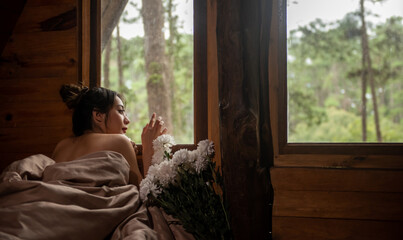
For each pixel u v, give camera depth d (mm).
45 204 973
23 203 995
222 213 1306
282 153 1480
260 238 1373
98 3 1729
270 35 1480
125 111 1583
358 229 1385
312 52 13938
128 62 10023
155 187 1216
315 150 1462
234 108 1356
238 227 1365
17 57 1727
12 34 1730
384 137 13500
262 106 1441
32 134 1703
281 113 1488
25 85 1718
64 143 1421
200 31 1593
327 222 1412
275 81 1474
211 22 1551
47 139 1689
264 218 1382
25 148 1704
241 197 1357
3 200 1005
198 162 1263
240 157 1354
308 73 15094
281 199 1452
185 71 10484
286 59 1508
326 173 1425
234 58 1355
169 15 6730
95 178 1152
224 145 1385
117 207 1120
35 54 1715
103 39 2256
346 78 13844
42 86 1705
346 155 1421
